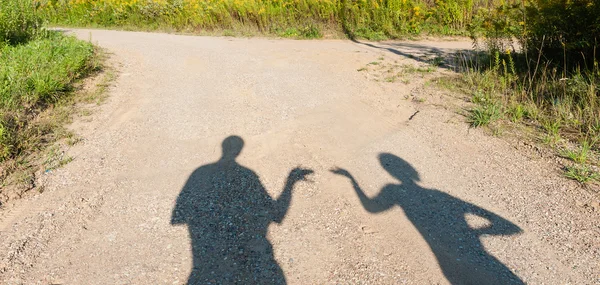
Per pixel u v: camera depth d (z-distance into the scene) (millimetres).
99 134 5258
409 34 13297
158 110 6074
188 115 5859
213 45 11438
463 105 6023
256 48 10883
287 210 3682
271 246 3225
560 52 6914
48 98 6141
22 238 3311
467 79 7156
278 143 4957
